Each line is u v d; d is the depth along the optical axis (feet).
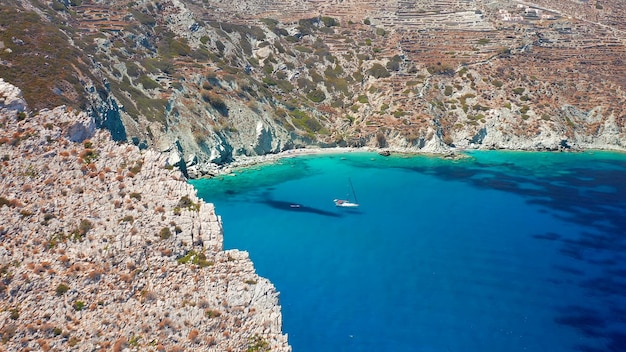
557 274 322.75
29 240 203.82
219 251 218.59
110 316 193.57
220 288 208.23
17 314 184.85
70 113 238.68
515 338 262.26
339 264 328.49
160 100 529.45
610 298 297.74
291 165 553.23
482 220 405.80
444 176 525.34
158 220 219.00
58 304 191.11
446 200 450.71
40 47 409.28
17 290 190.29
